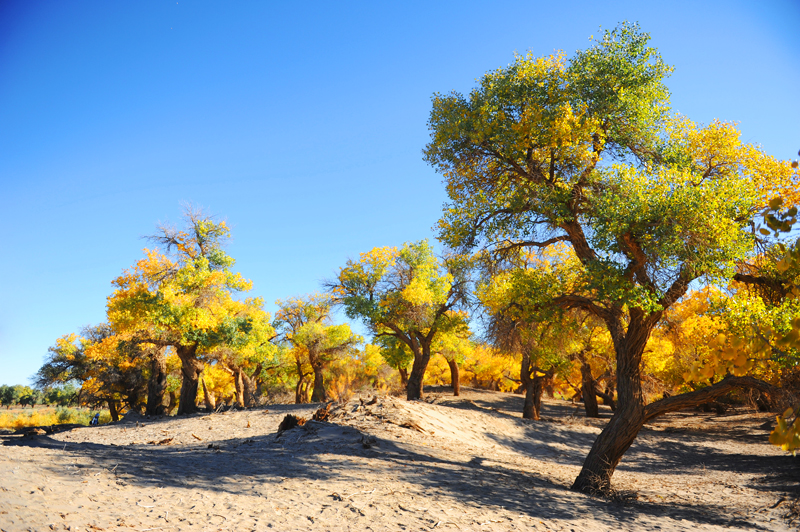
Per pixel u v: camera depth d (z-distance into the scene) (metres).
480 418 23.00
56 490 5.43
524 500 8.43
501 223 12.17
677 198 9.30
